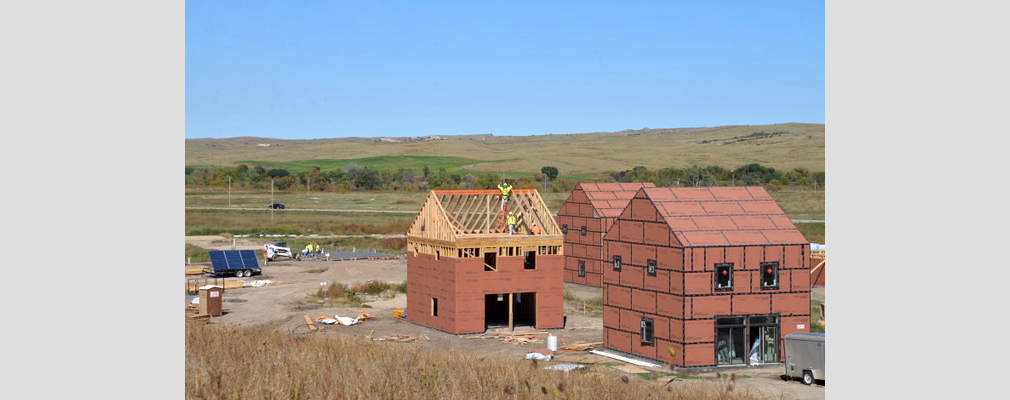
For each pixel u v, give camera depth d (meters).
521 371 32.44
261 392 25.28
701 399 31.55
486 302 57.59
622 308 43.97
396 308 58.75
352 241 103.69
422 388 28.00
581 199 70.50
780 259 41.59
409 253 53.84
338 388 27.06
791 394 34.81
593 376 33.22
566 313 56.88
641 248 42.75
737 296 41.00
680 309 40.38
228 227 114.75
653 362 41.81
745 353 41.22
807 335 37.62
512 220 51.28
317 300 60.81
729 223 41.94
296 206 154.00
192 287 66.75
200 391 24.95
